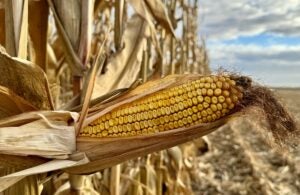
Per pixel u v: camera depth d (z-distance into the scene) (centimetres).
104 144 26
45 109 28
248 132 258
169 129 25
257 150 183
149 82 27
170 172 87
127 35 48
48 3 36
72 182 32
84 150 26
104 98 28
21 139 26
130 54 46
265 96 24
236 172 141
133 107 26
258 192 116
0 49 26
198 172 136
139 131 26
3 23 34
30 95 27
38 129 26
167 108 25
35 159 26
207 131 25
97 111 27
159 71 62
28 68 26
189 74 26
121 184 63
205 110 24
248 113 24
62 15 33
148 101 26
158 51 59
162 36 75
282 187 120
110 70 43
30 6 36
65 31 33
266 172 135
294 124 24
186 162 116
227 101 24
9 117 26
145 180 67
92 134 26
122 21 46
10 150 26
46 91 27
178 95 25
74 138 26
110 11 60
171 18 74
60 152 26
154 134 25
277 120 24
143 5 48
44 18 36
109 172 51
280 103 24
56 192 41
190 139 25
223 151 178
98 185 55
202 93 24
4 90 26
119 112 26
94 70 27
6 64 26
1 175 27
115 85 42
